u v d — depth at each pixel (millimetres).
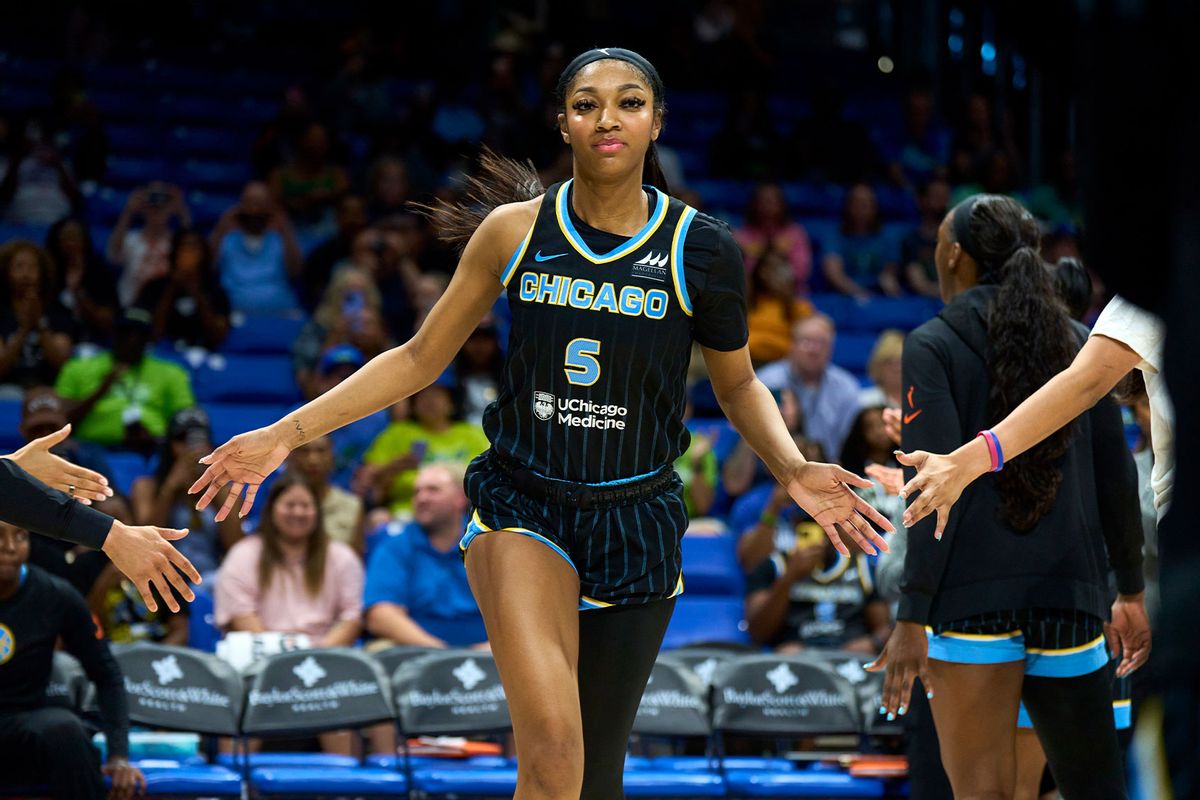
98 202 21125
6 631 9461
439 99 23594
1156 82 2873
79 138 21656
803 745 12156
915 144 25906
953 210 7539
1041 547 6832
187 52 25859
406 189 20984
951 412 7000
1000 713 6941
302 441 6176
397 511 14633
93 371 15906
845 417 16906
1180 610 3201
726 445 16578
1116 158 2961
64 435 6758
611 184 5957
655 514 6176
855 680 11242
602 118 5879
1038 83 24844
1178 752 3227
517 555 5945
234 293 19078
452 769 10430
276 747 11719
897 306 21266
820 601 12820
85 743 9406
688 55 27188
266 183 21016
